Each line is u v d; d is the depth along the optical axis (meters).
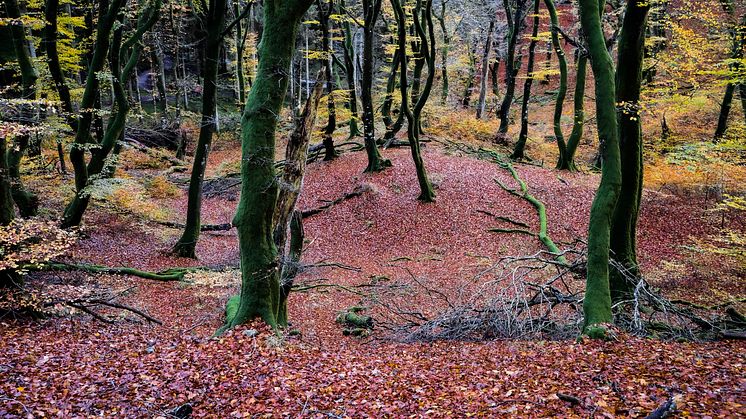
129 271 13.84
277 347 8.27
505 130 29.81
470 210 21.17
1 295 9.56
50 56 14.49
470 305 10.77
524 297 10.05
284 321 10.04
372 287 15.66
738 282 13.92
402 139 29.66
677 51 16.66
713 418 4.70
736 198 13.97
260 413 6.03
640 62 10.56
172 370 7.21
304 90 39.81
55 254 9.43
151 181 26.77
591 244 9.05
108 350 8.19
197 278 13.12
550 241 18.00
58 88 14.89
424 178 21.78
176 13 31.73
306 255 18.95
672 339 8.72
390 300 14.32
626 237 10.87
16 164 14.52
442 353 8.73
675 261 16.02
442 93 37.56
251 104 9.05
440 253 18.61
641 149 10.95
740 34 16.38
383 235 20.34
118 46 16.08
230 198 26.84
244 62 39.09
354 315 12.62
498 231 19.61
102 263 15.24
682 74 15.70
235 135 38.97
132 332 10.00
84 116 15.02
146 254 17.16
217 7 15.61
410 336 10.39
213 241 20.67
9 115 13.37
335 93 26.58
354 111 30.98
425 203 21.83
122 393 6.46
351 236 20.62
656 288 13.43
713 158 14.63
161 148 34.03
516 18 27.22
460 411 5.77
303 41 40.12
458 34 40.22
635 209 10.88
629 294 10.51
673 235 17.83
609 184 8.98
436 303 13.91
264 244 9.12
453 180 23.50
